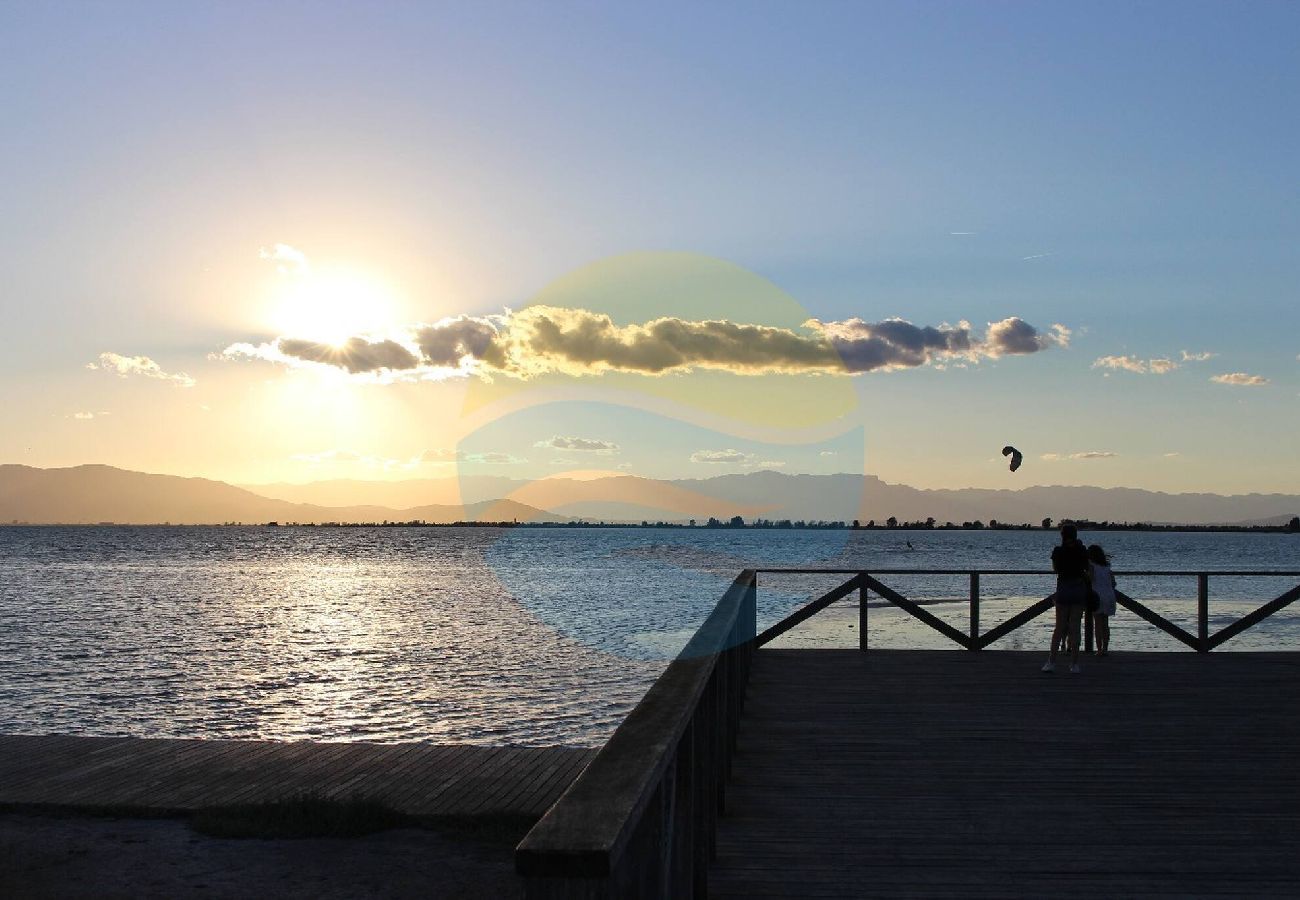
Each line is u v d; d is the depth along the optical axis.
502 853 6.16
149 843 6.32
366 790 7.27
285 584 52.72
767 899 4.93
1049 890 5.07
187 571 66.88
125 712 15.80
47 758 8.18
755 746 8.11
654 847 3.23
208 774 7.70
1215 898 4.97
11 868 5.91
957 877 5.24
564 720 14.83
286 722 14.88
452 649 23.22
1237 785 7.00
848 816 6.28
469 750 8.44
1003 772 7.33
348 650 23.36
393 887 5.64
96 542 149.12
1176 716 9.27
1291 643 22.31
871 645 20.38
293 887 5.65
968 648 13.39
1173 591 48.38
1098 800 6.63
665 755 3.09
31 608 36.34
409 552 114.38
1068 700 10.02
